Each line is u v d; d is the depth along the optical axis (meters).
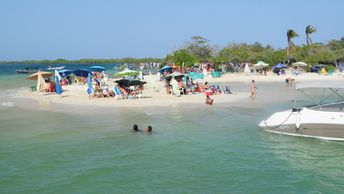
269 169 12.83
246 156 14.37
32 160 14.16
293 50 85.12
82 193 10.91
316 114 16.69
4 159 14.34
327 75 58.44
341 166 13.12
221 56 84.38
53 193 10.96
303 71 69.06
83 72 49.44
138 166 13.26
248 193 10.75
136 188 11.24
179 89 34.31
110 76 71.50
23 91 42.59
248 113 24.03
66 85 46.72
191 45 92.50
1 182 11.88
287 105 27.69
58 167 13.29
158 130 19.11
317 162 13.60
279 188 11.11
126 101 30.39
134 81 32.47
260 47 103.88
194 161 13.78
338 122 16.08
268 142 16.45
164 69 55.03
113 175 12.37
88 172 12.64
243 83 50.50
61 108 27.44
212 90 35.56
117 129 19.52
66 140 17.23
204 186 11.35
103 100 31.47
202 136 17.66
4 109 27.56
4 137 17.98
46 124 21.19
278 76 59.22
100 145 16.23
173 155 14.57
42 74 41.12
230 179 11.91
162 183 11.62
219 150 15.23
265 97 32.88
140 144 16.31
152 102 29.50
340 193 10.68
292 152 14.88
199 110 25.38
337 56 73.88
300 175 12.22
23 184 11.69
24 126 20.67
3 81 64.81
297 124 17.06
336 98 31.72
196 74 56.25
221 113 24.06
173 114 23.86
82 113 24.86
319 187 11.16
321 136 16.66
